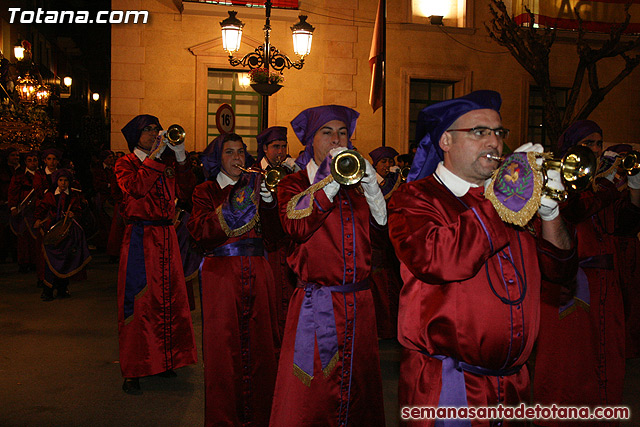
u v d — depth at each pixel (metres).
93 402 4.96
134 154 5.40
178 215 7.33
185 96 15.23
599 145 4.36
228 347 3.92
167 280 5.34
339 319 3.11
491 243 2.19
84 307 8.57
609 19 16.55
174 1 15.06
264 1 15.35
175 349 5.36
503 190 2.15
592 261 4.14
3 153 13.36
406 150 16.17
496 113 2.48
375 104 12.97
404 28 16.02
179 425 4.51
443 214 2.42
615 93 17.12
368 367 3.20
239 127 15.68
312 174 3.34
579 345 4.04
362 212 3.24
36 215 9.22
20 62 18.73
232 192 3.79
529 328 2.39
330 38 15.70
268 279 4.12
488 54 16.42
